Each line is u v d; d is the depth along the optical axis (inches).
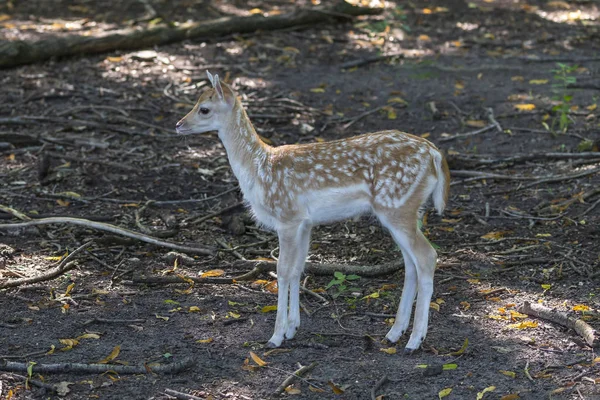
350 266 407.5
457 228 460.4
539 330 350.3
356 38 798.5
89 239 446.9
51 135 579.5
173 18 847.1
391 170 327.6
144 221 470.0
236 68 713.6
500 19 860.6
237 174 347.6
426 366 321.1
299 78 699.4
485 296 383.9
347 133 595.5
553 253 425.7
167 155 559.5
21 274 404.5
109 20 850.1
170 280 400.8
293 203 333.7
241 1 914.7
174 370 318.7
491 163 540.4
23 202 491.5
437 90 673.0
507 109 629.9
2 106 625.9
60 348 337.1
